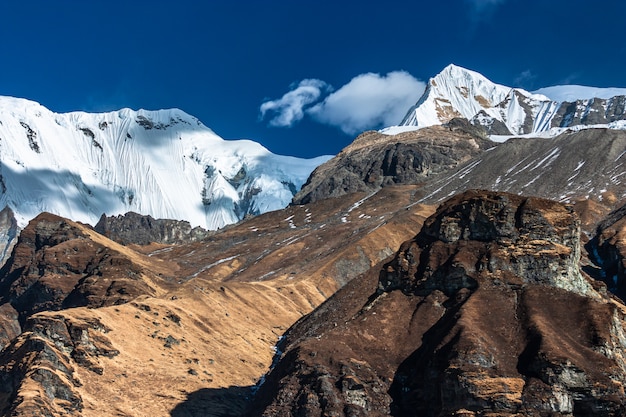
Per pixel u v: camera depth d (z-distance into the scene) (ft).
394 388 538.47
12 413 503.61
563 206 614.34
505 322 544.21
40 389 526.57
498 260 588.09
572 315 540.11
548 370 487.20
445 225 626.64
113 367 598.75
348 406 514.27
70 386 546.67
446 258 612.29
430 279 607.37
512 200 620.90
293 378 540.93
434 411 506.89
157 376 608.60
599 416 475.72
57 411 523.29
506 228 602.44
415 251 636.07
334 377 533.96
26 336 581.53
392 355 560.61
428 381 519.19
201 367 649.61
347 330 584.81
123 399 569.64
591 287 618.44
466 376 492.54
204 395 603.26
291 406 523.29
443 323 564.71
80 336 595.47
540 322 530.68
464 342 514.68
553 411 475.72
